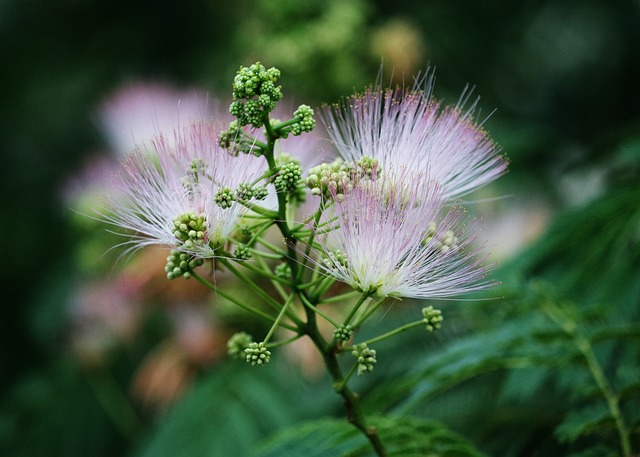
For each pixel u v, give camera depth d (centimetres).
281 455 49
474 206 70
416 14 88
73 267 92
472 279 42
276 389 67
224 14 91
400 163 43
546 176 74
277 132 42
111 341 83
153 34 95
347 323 42
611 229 55
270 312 67
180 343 72
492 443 53
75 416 85
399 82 79
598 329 50
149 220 43
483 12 92
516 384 52
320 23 76
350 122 44
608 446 49
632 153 58
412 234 41
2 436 85
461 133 44
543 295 52
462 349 51
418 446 47
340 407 62
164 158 43
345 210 41
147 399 73
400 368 60
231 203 42
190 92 80
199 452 64
